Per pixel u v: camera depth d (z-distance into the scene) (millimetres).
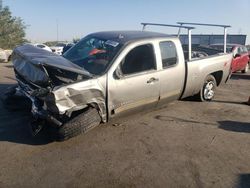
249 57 17922
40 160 4957
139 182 4457
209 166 4996
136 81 6078
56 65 5008
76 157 5094
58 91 4949
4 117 6672
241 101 9227
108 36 6656
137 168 4832
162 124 6746
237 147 5766
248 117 7605
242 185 4500
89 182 4410
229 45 16078
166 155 5301
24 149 5301
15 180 4395
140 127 6500
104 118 5789
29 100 6090
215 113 7766
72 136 5430
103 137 5902
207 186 4438
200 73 7914
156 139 5941
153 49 6492
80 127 5355
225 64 8898
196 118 7293
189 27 7602
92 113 5473
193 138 6078
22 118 6645
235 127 6824
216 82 9047
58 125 5227
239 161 5219
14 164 4816
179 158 5215
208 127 6730
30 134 5867
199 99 8602
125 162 5000
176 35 7770
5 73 13328
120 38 6387
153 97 6551
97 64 5883
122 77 5863
